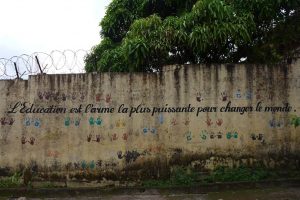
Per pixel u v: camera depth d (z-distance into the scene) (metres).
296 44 9.27
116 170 8.71
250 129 8.74
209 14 9.18
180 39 9.19
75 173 8.72
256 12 9.59
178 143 8.73
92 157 8.75
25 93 8.89
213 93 8.80
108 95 8.84
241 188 8.40
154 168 8.70
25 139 8.82
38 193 8.52
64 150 8.77
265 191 8.18
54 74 8.91
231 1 9.80
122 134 8.78
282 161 8.70
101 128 8.80
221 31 8.91
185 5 10.88
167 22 9.59
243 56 9.95
